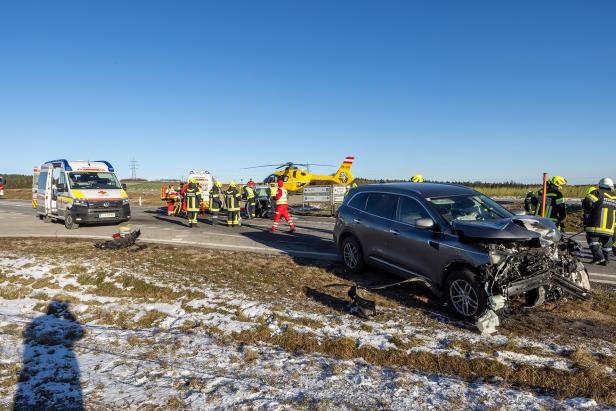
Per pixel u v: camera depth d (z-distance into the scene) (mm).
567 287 5586
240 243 11555
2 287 6941
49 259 8734
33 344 4906
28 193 44469
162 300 6363
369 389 3818
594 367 4137
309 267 8375
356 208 7879
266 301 6227
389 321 5465
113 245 10148
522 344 4715
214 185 16328
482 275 5281
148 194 41188
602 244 8883
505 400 3615
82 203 14344
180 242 11695
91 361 4445
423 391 3777
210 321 5496
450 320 5504
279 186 13992
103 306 6152
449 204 6477
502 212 6543
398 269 6746
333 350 4625
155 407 3547
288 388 3848
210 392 3779
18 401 3662
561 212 9406
